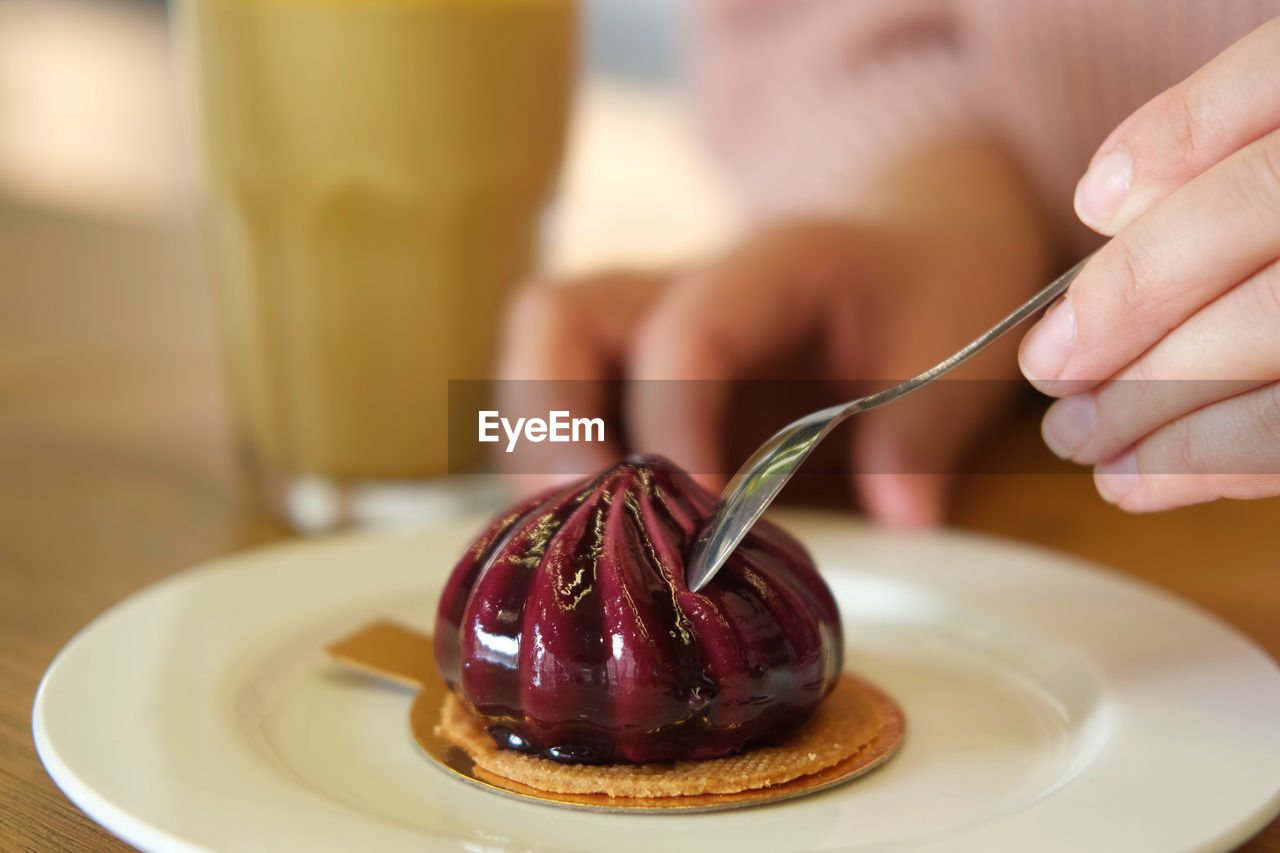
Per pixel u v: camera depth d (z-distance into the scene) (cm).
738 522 34
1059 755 35
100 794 31
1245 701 35
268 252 48
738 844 32
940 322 52
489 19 46
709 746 34
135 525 49
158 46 176
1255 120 32
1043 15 59
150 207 111
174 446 56
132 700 35
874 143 63
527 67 47
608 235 104
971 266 54
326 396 48
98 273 88
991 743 36
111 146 132
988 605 40
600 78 154
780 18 71
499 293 49
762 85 71
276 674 37
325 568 42
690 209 116
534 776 33
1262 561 46
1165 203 33
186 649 37
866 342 52
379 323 48
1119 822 31
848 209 58
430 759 34
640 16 152
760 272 50
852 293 52
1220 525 49
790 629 34
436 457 49
